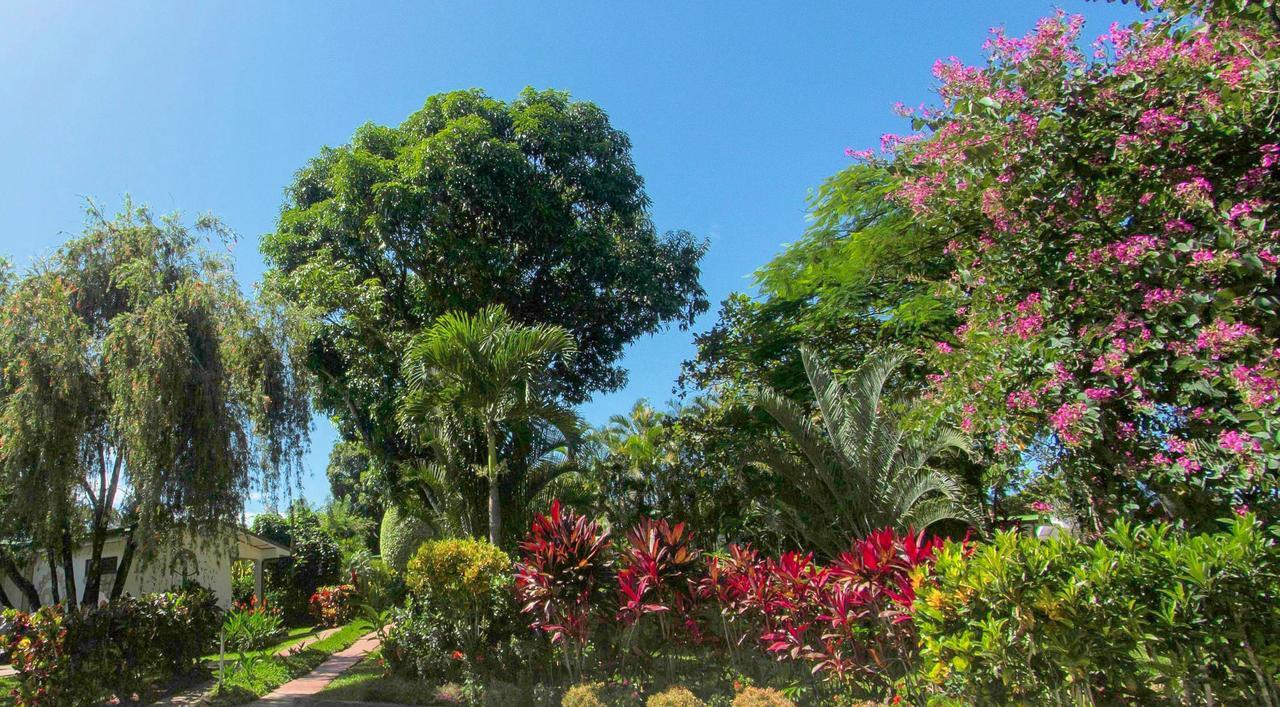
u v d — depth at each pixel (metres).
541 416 11.09
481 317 10.93
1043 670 3.65
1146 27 4.70
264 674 10.70
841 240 10.71
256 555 20.59
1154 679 3.36
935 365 5.79
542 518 7.24
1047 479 4.95
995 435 5.07
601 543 7.04
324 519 33.59
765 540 12.69
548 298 17.20
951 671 3.99
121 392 9.78
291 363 12.18
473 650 8.00
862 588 5.32
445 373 10.87
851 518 9.48
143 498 9.68
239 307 11.44
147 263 10.84
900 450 9.03
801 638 5.73
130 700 9.10
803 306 12.84
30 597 11.63
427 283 16.20
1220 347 3.82
